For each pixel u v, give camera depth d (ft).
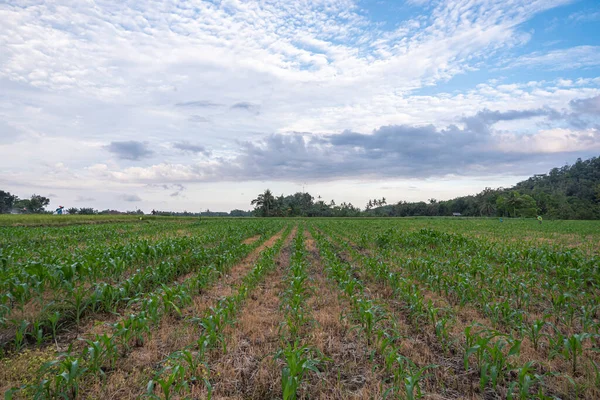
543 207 330.34
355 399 14.16
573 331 21.42
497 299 27.14
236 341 19.20
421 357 17.76
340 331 21.22
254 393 14.82
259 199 365.61
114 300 25.96
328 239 76.59
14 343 18.93
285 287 32.07
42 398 13.29
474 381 15.78
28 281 24.98
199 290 30.32
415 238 62.80
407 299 26.40
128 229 91.81
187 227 107.14
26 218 106.01
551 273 37.73
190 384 15.34
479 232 98.53
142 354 17.80
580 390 14.69
